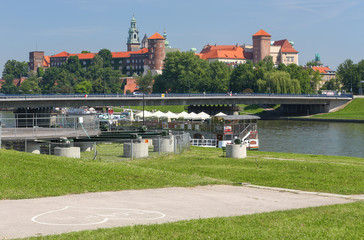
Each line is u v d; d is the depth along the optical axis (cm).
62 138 4584
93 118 6309
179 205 2344
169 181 3077
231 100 16488
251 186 3108
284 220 2023
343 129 13262
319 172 3934
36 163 3272
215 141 7912
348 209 2312
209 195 2670
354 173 3916
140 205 2314
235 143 4934
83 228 1856
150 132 6238
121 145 5794
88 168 3259
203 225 1886
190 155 5012
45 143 5003
